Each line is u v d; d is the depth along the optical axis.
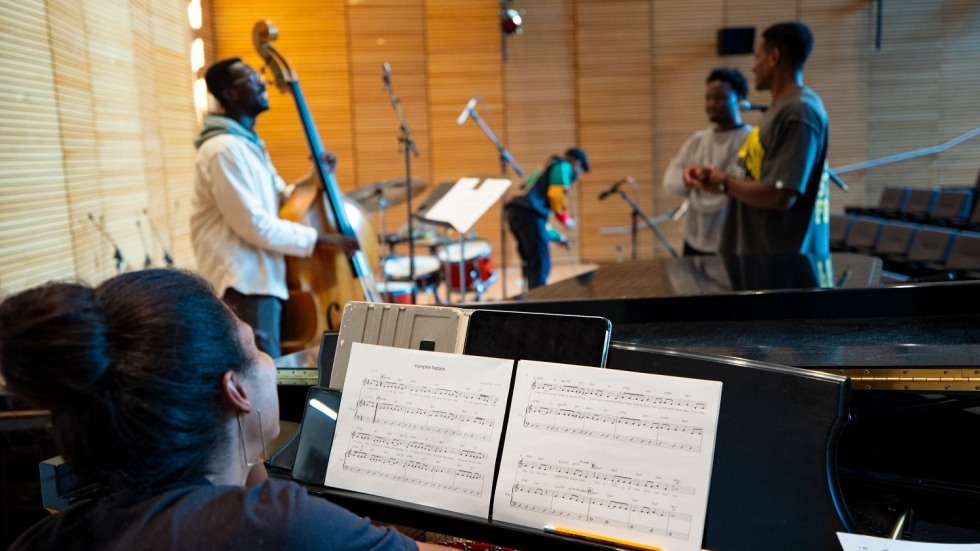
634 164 8.24
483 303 2.02
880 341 1.51
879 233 5.62
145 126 4.75
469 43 7.96
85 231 3.61
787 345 1.52
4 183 2.79
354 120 7.96
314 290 3.35
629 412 1.12
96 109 3.84
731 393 1.14
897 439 1.60
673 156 8.36
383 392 1.27
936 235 4.85
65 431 0.84
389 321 1.37
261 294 3.09
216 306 0.93
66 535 0.86
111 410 0.83
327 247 3.27
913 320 1.77
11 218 2.83
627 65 8.10
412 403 1.25
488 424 1.20
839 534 1.03
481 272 5.65
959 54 8.30
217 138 3.00
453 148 8.09
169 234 5.24
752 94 8.23
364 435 1.26
